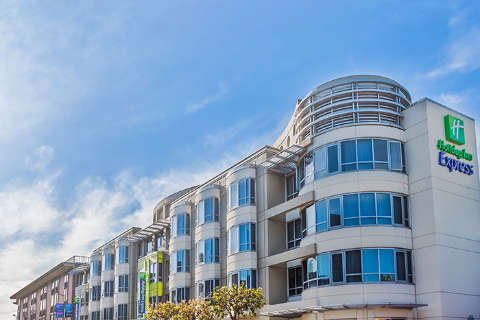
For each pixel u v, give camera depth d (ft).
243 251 138.00
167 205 210.38
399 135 115.75
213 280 148.66
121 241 223.10
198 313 129.59
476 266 110.52
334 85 125.29
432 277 104.47
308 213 120.78
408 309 104.83
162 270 188.44
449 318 102.22
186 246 167.94
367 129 114.93
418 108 115.03
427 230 107.45
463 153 116.78
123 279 217.77
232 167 155.74
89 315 242.58
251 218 139.44
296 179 134.51
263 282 133.39
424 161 111.24
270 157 137.08
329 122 123.95
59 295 316.60
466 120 120.26
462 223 111.14
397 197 111.65
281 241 136.98
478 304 107.86
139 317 190.39
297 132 139.44
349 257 108.47
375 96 120.98
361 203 110.52
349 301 105.70
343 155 115.14
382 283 104.99
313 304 112.16
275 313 119.44
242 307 117.08
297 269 132.36
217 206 156.04
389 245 107.34
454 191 112.06
